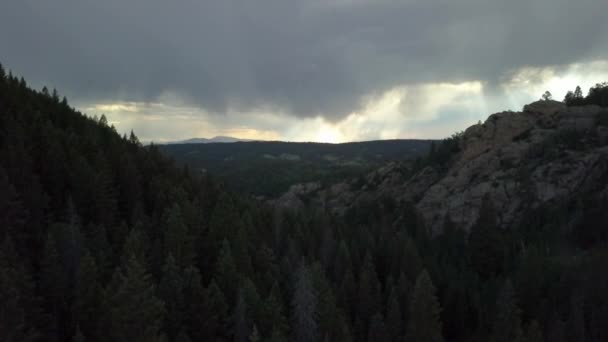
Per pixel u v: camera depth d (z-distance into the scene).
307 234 82.62
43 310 37.78
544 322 59.41
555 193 121.50
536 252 79.81
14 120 66.75
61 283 41.28
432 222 137.00
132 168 69.75
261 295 51.88
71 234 46.34
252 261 60.31
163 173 86.12
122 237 54.69
